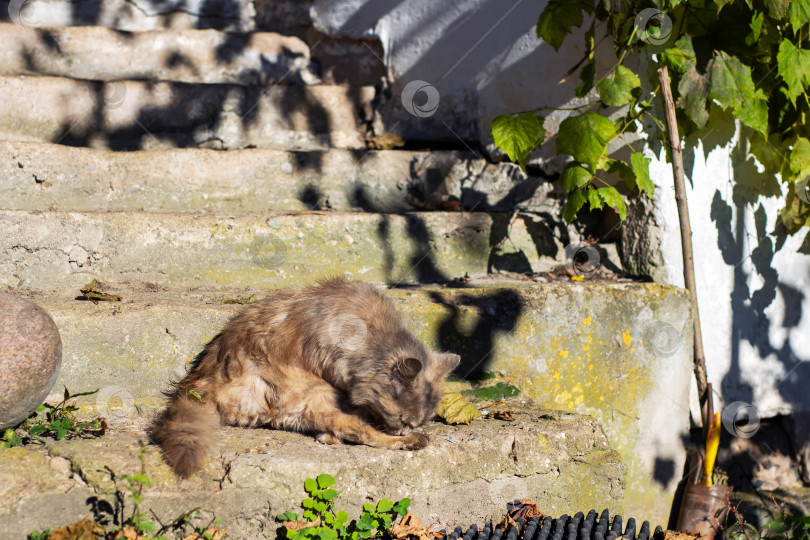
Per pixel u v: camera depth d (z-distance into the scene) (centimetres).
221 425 345
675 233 472
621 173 457
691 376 468
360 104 606
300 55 671
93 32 598
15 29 576
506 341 418
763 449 534
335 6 645
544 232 514
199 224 434
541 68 511
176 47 621
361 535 304
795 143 482
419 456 329
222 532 295
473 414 376
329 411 337
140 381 368
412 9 593
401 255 477
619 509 379
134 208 479
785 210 515
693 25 449
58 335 314
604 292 437
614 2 439
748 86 441
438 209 531
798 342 539
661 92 451
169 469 297
